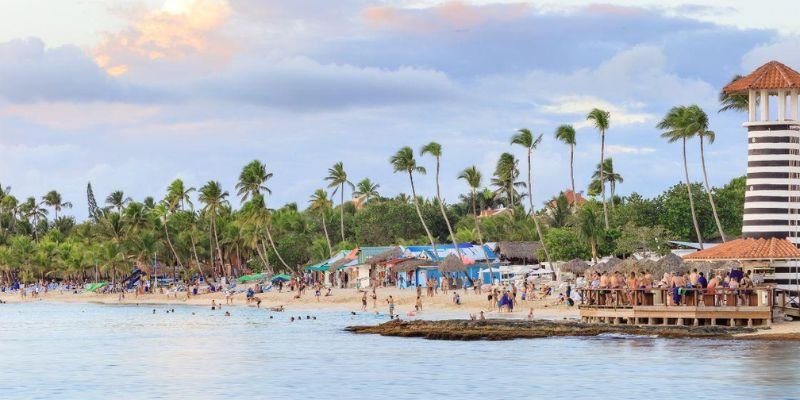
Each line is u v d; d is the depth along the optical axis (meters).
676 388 48.03
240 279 176.38
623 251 119.31
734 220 134.75
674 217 133.25
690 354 58.81
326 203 184.75
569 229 131.38
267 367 59.22
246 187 188.50
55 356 68.31
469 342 69.50
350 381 52.59
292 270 178.00
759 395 46.06
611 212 138.00
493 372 54.41
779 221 72.62
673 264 78.38
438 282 137.50
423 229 195.62
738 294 67.94
